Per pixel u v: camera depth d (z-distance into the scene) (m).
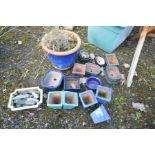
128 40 2.53
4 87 1.97
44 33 2.49
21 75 2.07
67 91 1.89
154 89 2.09
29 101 1.84
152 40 2.57
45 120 1.81
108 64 2.19
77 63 2.14
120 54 2.36
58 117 1.83
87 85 1.99
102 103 1.94
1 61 2.17
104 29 2.14
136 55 1.91
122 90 2.04
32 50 2.29
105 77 2.11
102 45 2.32
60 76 1.98
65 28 2.52
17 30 2.49
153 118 1.89
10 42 2.36
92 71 2.12
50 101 1.83
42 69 2.13
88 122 1.82
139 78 2.16
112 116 1.87
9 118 1.79
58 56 1.95
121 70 2.20
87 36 2.47
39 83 2.03
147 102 1.99
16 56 2.22
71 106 1.83
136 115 1.89
